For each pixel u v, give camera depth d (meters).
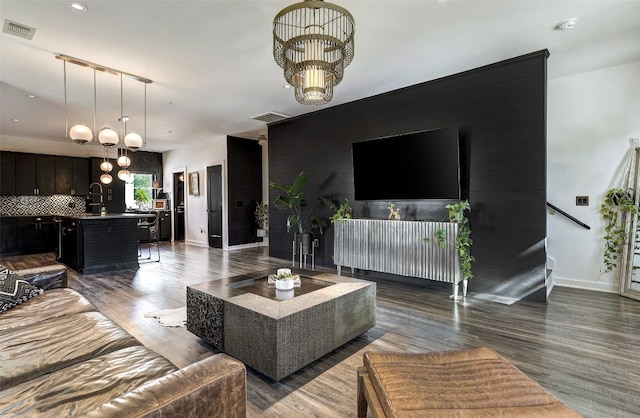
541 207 3.38
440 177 3.85
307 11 2.41
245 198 7.84
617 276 3.78
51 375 1.27
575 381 2.00
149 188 9.62
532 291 3.46
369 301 2.70
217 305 2.36
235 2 2.48
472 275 3.76
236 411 1.09
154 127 6.59
